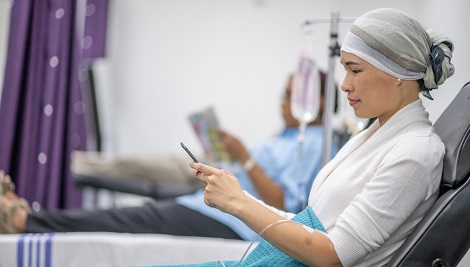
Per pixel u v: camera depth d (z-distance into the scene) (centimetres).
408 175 190
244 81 575
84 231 338
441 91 387
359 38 198
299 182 337
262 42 568
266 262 200
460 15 411
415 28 199
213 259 320
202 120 389
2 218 336
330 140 291
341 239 189
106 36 555
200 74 587
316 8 548
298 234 189
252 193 376
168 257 320
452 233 187
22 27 471
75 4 492
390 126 202
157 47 596
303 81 326
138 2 599
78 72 496
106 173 458
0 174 344
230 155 382
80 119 512
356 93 201
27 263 319
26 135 477
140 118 601
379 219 188
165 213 341
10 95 471
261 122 570
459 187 189
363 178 199
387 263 195
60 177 493
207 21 585
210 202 196
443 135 209
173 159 467
